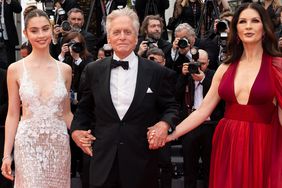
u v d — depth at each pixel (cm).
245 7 430
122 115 416
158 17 791
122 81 419
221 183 430
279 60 427
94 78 426
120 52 418
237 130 426
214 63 795
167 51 766
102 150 417
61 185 491
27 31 486
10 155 487
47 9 899
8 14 970
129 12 420
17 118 494
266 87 418
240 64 437
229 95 429
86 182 668
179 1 945
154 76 423
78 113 440
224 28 760
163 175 678
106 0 930
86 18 957
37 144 480
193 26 945
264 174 419
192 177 712
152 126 421
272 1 881
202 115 448
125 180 413
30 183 477
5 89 654
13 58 980
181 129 443
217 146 439
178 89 690
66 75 500
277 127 423
